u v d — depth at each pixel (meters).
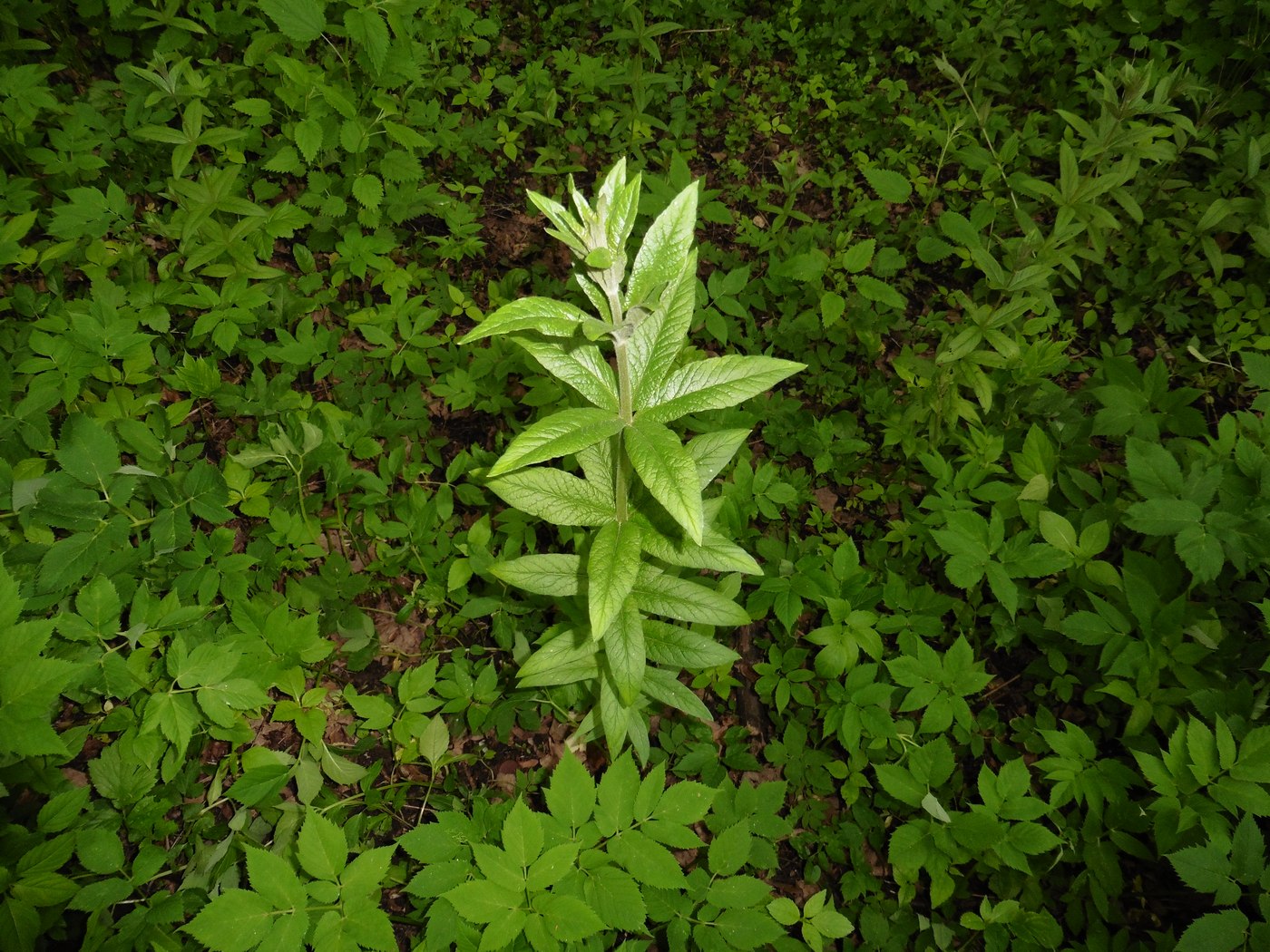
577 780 1.80
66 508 2.04
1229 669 2.37
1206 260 3.94
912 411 3.21
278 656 2.16
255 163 3.50
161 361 2.83
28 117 2.98
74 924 1.96
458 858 1.78
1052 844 2.00
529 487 1.83
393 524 2.66
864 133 4.86
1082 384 3.57
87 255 2.83
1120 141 3.05
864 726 2.28
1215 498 2.41
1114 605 2.57
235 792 1.99
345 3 3.55
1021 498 2.74
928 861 2.10
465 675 2.39
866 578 2.50
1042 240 3.14
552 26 4.98
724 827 2.11
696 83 5.04
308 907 1.60
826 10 5.30
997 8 5.09
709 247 3.96
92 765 1.94
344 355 3.04
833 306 3.10
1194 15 4.83
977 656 2.85
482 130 4.15
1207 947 1.66
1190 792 1.94
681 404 1.50
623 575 1.61
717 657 1.94
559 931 1.52
